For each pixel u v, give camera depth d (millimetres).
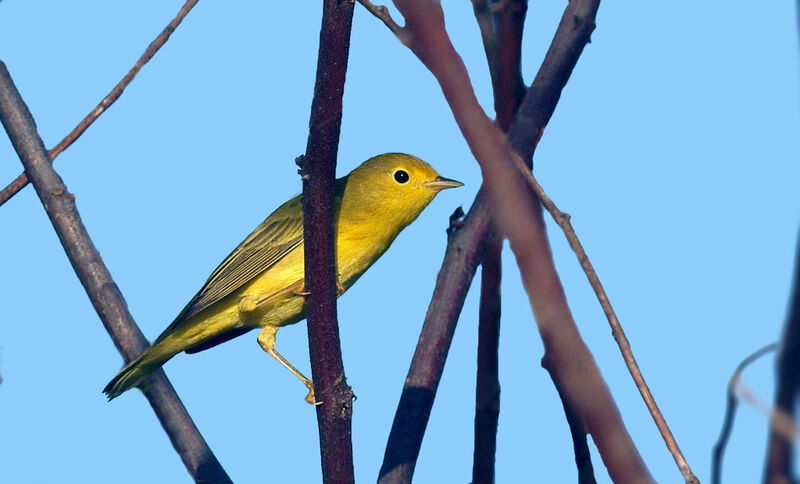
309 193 8086
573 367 3475
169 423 10672
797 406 2459
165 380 10930
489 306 6773
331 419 8703
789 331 2467
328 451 8758
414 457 9008
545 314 3457
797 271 2453
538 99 7551
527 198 3473
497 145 3461
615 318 6012
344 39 7137
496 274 6594
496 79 5668
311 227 8227
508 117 5660
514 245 3459
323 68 7297
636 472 3439
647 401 5828
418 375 9242
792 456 2482
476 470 7246
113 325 11367
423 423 9094
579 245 6074
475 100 3381
